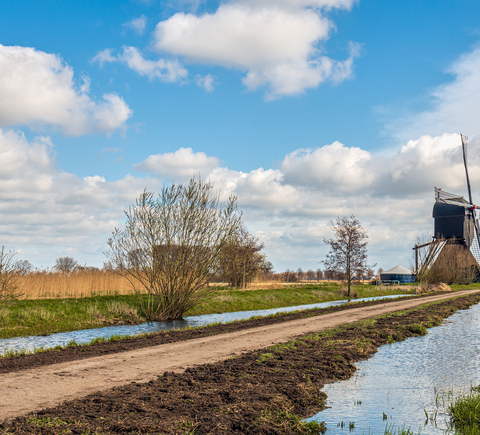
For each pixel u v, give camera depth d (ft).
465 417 25.81
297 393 29.89
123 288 99.04
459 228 257.34
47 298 83.20
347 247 143.84
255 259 160.15
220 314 95.81
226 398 27.55
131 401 25.82
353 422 25.77
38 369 35.27
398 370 38.93
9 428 20.58
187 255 84.07
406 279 257.55
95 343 50.57
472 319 79.92
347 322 70.33
